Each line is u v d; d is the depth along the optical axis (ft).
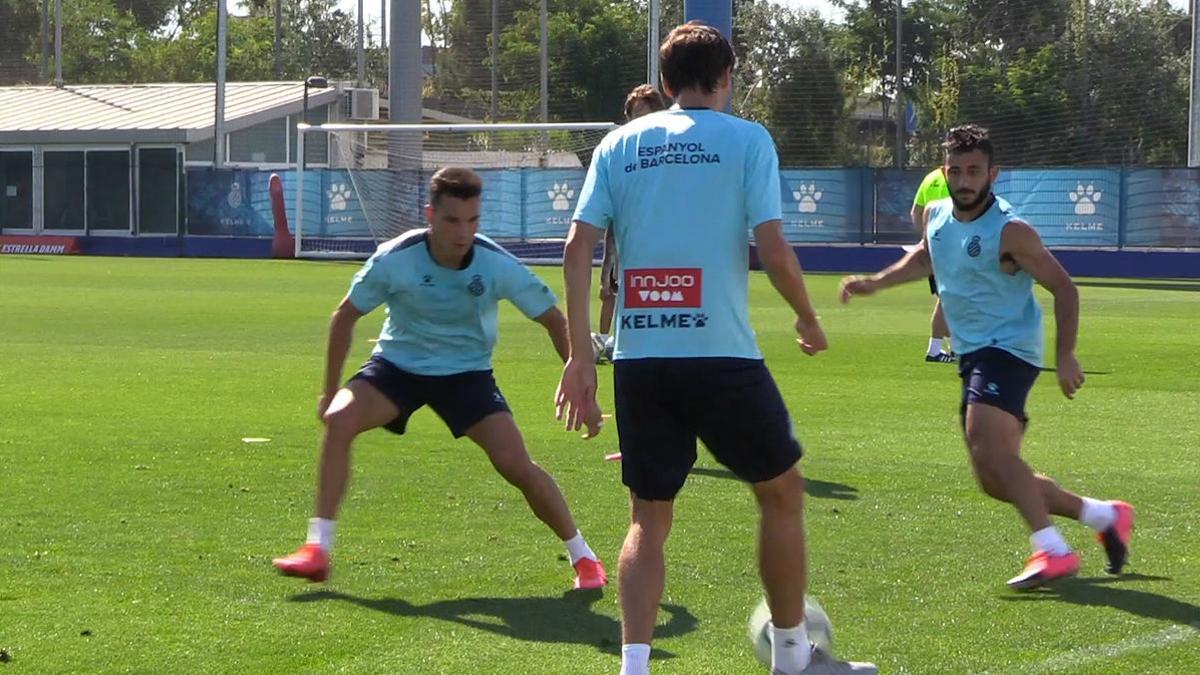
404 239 21.26
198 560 22.30
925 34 182.50
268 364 49.67
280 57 250.98
